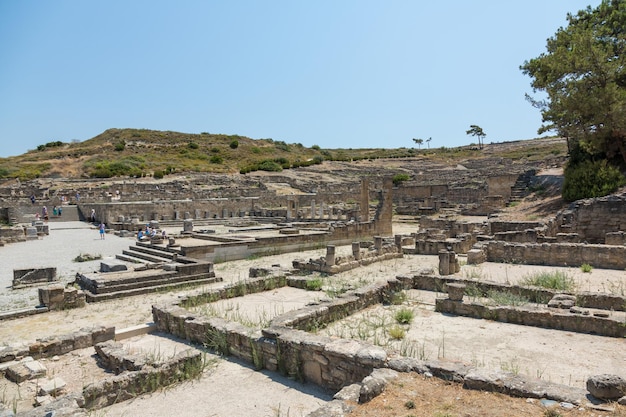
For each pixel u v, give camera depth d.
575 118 33.00
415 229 42.00
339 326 11.57
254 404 7.93
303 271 21.25
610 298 12.11
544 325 11.26
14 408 7.60
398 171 100.19
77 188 62.41
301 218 49.81
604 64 30.83
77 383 9.30
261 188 70.69
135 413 7.73
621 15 35.28
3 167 88.25
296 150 157.75
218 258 25.47
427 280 15.53
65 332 13.21
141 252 27.00
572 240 23.80
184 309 12.71
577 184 33.06
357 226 34.59
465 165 100.69
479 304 12.29
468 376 6.97
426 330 11.18
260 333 10.13
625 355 9.23
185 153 118.31
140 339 11.95
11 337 12.84
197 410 7.78
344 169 106.12
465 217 43.62
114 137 134.75
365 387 6.72
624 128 30.88
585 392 6.39
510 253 21.11
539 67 37.12
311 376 8.78
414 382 7.19
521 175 49.97
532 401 6.33
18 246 31.72
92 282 17.95
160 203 51.50
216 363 9.89
